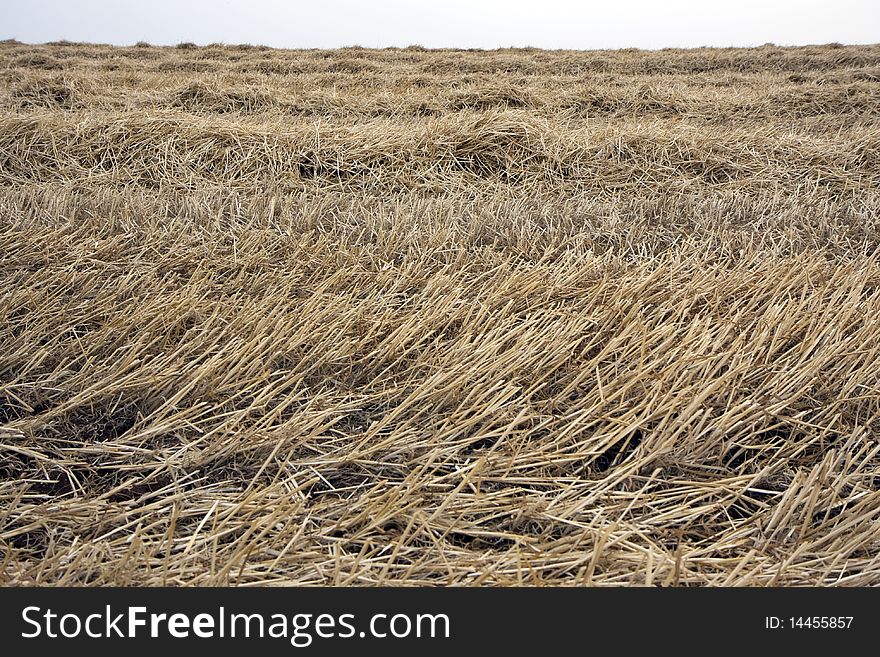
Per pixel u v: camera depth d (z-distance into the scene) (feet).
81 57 49.06
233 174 17.01
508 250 11.29
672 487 5.91
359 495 5.72
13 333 7.90
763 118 27.35
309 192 16.08
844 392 6.88
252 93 27.58
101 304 8.56
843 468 5.92
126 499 5.67
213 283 9.45
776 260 10.78
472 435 6.44
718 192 16.29
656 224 12.95
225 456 6.05
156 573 4.73
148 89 31.60
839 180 17.39
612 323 8.31
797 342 8.09
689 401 6.56
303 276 9.95
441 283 9.38
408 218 12.45
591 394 6.79
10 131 17.67
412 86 34.35
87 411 6.73
